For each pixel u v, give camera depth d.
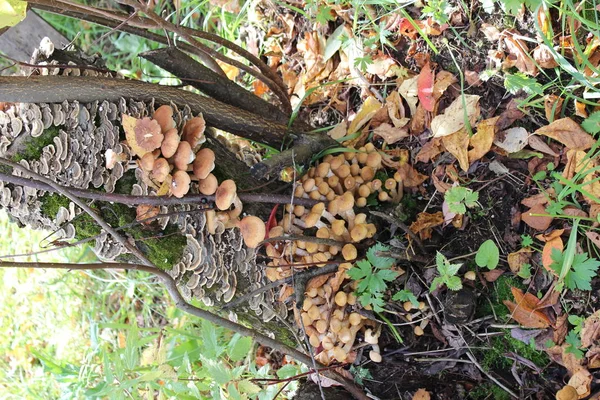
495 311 1.06
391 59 1.17
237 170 1.10
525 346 1.05
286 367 1.12
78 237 1.04
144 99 1.00
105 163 0.99
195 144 0.99
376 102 1.18
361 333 1.11
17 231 1.84
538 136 1.04
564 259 0.98
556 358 1.03
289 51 1.39
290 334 1.14
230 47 1.15
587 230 1.01
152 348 1.26
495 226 1.08
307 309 1.08
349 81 1.25
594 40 0.99
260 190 1.10
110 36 1.76
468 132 1.07
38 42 1.54
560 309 1.02
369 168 1.11
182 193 0.97
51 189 0.93
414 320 1.09
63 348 1.66
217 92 1.13
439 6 1.08
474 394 1.09
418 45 1.15
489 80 1.08
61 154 0.96
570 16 0.98
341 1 1.22
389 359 1.10
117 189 1.00
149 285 1.58
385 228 1.12
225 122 1.08
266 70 1.21
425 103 1.10
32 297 1.77
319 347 1.12
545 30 1.02
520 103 1.03
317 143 1.10
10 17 0.82
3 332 1.78
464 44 1.09
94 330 1.45
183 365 1.17
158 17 1.00
